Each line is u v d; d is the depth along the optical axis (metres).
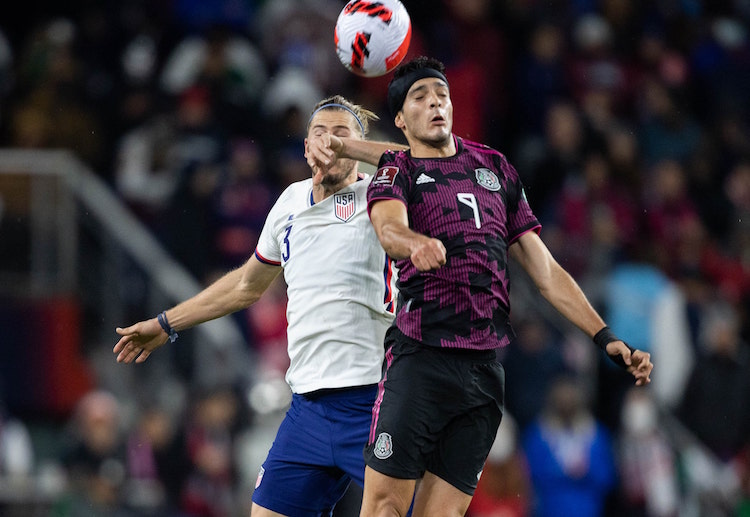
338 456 19.92
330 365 19.84
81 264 40.44
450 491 17.73
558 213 46.91
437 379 17.39
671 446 42.91
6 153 40.31
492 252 17.61
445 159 17.98
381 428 17.50
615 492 41.44
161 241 42.22
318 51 49.47
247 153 43.66
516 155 52.66
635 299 44.44
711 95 58.69
